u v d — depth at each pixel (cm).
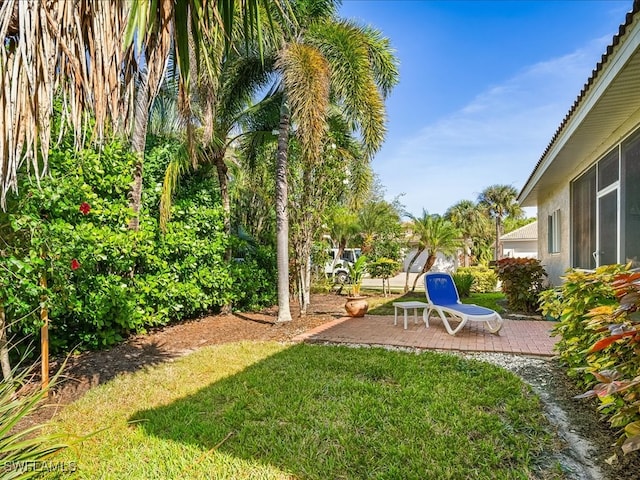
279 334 681
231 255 892
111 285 584
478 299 1192
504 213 3391
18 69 153
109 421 333
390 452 274
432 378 421
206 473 255
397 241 1557
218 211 834
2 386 236
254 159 941
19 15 148
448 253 1442
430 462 261
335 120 887
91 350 582
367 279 2314
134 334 685
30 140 158
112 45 160
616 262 597
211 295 826
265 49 723
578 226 840
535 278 931
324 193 839
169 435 306
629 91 445
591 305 344
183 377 446
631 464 253
